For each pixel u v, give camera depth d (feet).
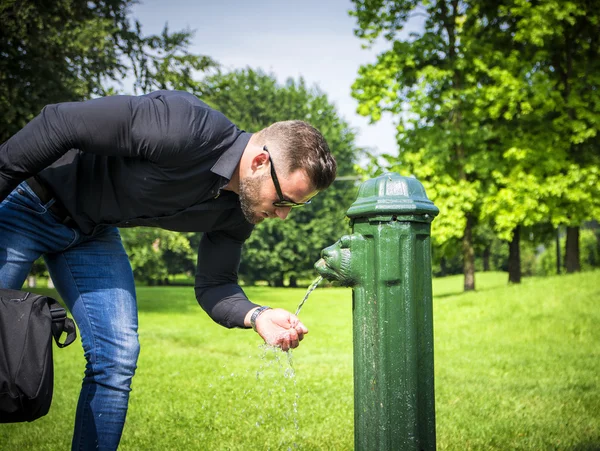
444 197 51.72
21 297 6.19
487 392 15.58
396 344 6.17
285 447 10.90
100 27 40.40
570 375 18.06
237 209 7.59
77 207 7.08
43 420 12.80
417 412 6.20
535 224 58.75
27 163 6.19
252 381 17.39
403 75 53.16
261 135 6.76
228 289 8.27
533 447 10.64
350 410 13.73
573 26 50.55
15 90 35.96
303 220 118.93
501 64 50.42
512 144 49.88
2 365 5.74
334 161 6.71
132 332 7.75
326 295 79.36
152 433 11.92
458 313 36.09
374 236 6.27
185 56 47.24
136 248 55.98
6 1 34.60
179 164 6.44
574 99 48.55
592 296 35.06
